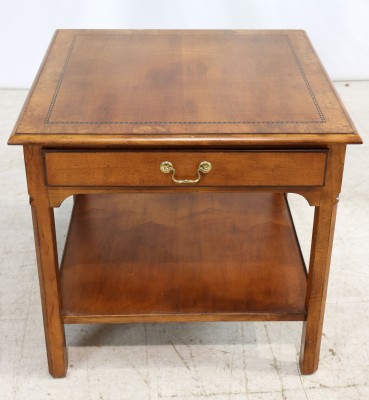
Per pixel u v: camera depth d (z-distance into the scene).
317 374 2.16
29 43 3.77
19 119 1.82
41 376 2.15
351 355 2.23
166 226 2.44
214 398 2.08
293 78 2.06
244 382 2.13
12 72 3.81
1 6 3.69
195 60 2.18
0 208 2.89
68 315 2.06
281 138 1.74
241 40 2.33
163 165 1.78
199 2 3.73
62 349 2.09
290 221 2.47
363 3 3.77
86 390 2.10
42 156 1.76
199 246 2.34
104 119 1.82
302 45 2.29
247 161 1.78
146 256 2.30
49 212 1.86
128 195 2.59
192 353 2.22
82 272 2.23
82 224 2.45
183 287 2.17
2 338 2.28
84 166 1.78
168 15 3.75
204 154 1.77
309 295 2.02
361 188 3.03
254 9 3.76
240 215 2.50
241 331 2.31
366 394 2.09
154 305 2.10
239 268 2.25
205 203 2.55
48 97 1.93
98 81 2.03
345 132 1.76
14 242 2.70
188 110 1.87
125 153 1.76
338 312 2.39
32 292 2.47
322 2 3.76
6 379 2.14
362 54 3.87
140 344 2.26
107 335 2.29
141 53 2.22
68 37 2.33
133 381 2.13
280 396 2.08
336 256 2.63
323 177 1.81
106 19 3.75
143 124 1.80
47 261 1.93
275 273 2.23
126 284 2.18
